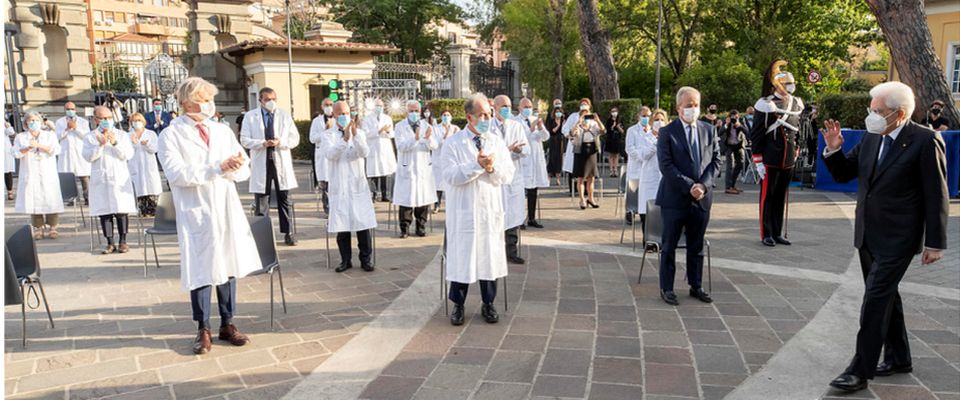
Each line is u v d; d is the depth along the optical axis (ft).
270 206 27.55
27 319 17.71
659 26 74.38
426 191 28.76
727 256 24.14
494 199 16.56
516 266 22.99
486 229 16.46
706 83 87.61
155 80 80.12
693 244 18.57
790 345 15.29
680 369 13.98
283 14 131.85
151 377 13.83
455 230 16.40
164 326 17.11
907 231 12.17
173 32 211.20
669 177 17.95
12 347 15.62
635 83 105.19
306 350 15.31
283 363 14.55
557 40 94.84
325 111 32.48
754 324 16.71
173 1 224.53
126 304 19.10
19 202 28.94
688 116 17.85
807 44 99.60
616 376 13.65
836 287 19.94
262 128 26.66
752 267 22.43
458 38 175.52
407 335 16.22
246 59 71.87
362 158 22.18
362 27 123.34
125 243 26.50
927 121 40.86
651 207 20.47
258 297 19.61
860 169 12.95
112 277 22.33
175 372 14.08
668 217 18.19
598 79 62.75
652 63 105.60
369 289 20.42
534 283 20.77
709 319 17.13
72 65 74.64
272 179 27.02
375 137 37.09
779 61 25.61
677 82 91.86
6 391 13.12
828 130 13.61
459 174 15.85
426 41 126.93
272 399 12.77
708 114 44.80
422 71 79.25
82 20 74.74
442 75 81.51
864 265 13.23
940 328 16.26
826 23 97.19
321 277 21.91
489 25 118.93
